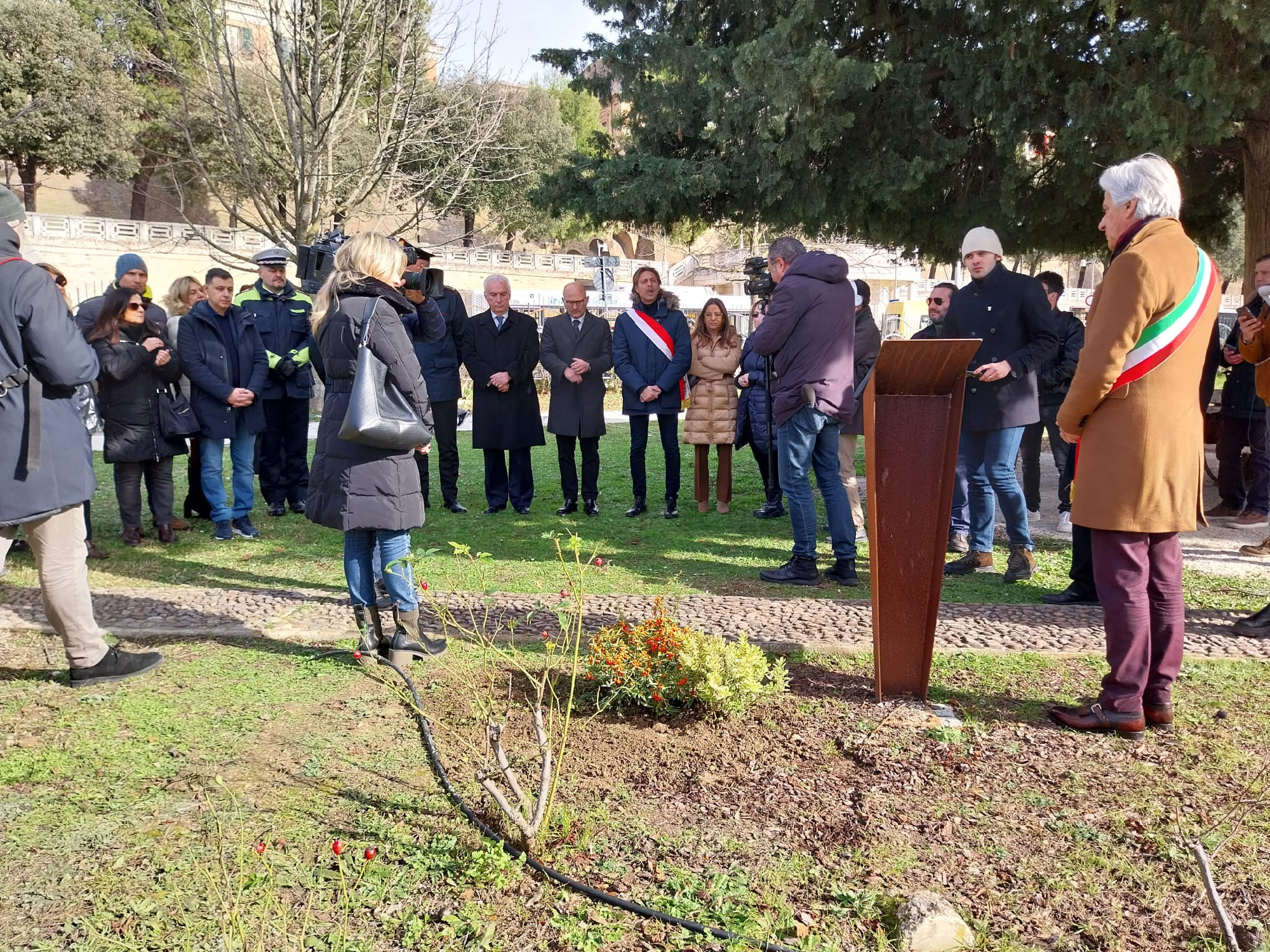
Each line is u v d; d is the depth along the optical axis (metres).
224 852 2.58
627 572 5.83
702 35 10.95
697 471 7.88
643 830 2.72
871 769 3.12
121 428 6.20
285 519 7.53
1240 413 7.39
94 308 6.46
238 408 6.66
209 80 17.78
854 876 2.51
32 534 3.64
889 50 9.54
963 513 6.49
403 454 3.98
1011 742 3.32
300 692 3.73
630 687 3.50
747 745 3.29
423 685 3.81
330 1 16.55
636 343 7.47
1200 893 2.43
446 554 6.23
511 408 7.58
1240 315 6.05
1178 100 7.86
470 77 20.06
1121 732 3.36
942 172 9.96
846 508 5.51
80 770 3.05
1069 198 9.45
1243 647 4.28
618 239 51.41
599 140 11.82
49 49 36.41
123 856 2.55
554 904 2.37
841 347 5.27
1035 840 2.69
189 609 4.79
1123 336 3.18
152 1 17.28
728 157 10.33
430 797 2.89
